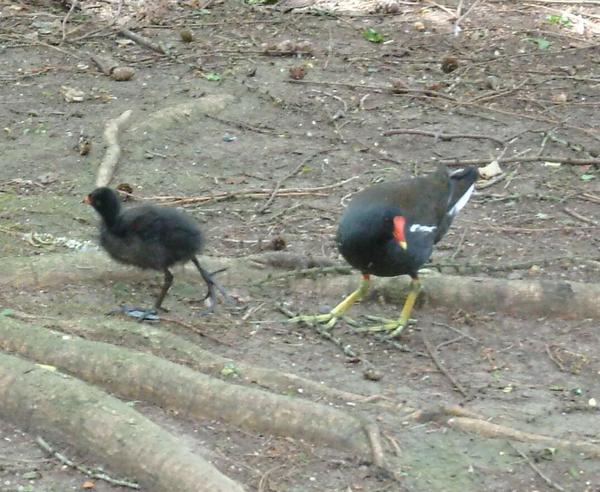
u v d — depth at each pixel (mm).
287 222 13266
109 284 11344
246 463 8344
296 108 17219
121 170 14672
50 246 12102
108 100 17109
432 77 18828
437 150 15859
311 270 11578
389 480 8180
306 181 14648
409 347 10492
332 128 16578
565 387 9773
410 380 9812
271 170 14984
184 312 10898
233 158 15336
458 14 22062
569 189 14555
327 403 9133
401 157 15594
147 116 16406
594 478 8305
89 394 8617
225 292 10984
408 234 10289
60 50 19109
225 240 12656
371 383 9695
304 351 10266
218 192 14117
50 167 14562
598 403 9492
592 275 12000
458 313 11156
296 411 8711
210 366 9578
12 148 15117
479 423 8844
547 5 22969
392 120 16891
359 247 10133
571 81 18734
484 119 17031
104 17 21219
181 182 14430
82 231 12594
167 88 17719
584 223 13461
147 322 10539
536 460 8477
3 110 16453
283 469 8281
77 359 9336
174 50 19516
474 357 10320
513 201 14133
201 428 8773
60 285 11180
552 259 12195
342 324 10836
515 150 15859
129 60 18984
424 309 11242
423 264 10773
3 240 12156
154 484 7992
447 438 8719
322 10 22297
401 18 22109
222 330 10578
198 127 16344
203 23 21266
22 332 9648
